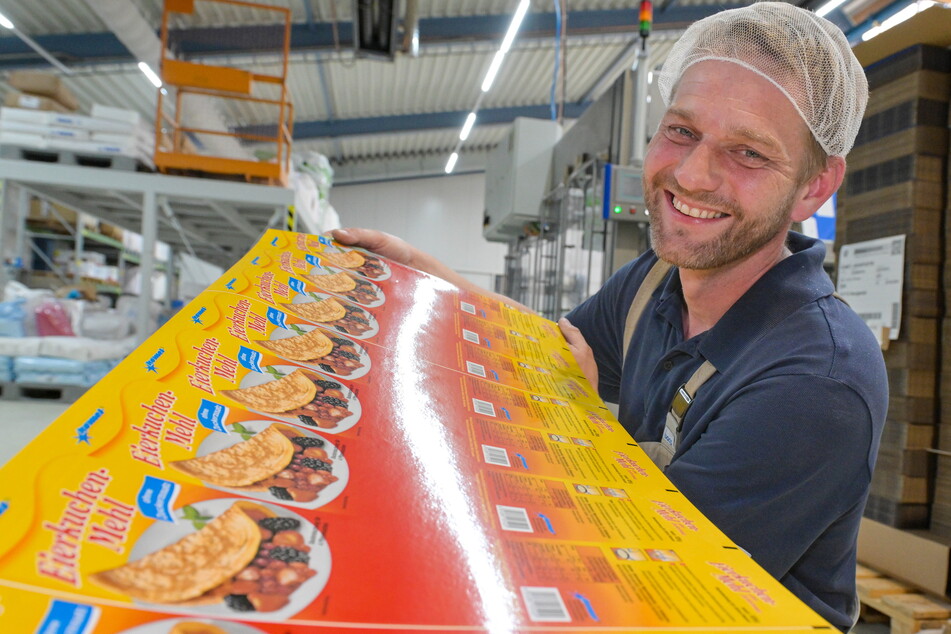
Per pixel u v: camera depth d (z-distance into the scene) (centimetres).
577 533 45
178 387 46
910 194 190
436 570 36
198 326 56
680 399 75
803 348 65
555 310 379
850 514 68
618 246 263
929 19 178
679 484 61
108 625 27
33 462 34
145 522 33
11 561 29
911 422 191
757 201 67
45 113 352
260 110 915
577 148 348
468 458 52
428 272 104
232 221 470
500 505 46
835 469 60
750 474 59
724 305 79
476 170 1650
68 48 700
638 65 268
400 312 78
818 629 37
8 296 393
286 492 40
